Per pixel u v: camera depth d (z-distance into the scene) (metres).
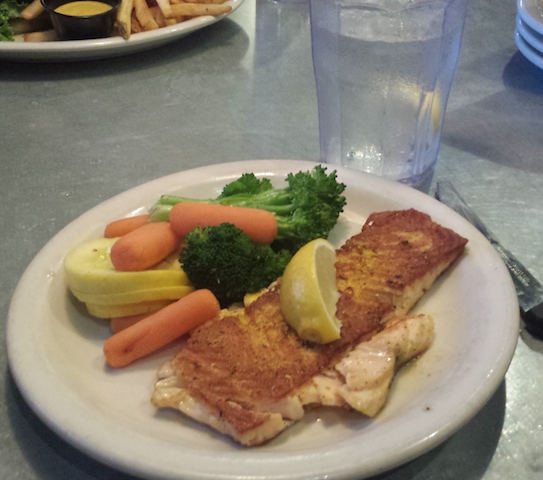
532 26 0.43
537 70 0.48
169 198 0.30
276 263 0.28
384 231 0.28
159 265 0.27
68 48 0.49
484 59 0.49
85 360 0.25
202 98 0.47
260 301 0.25
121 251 0.25
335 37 0.34
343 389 0.22
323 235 0.29
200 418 0.21
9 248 0.32
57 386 0.21
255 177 0.32
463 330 0.24
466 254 0.27
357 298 0.25
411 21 0.32
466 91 0.45
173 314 0.25
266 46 0.55
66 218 0.34
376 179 0.32
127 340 0.24
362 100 0.35
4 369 0.25
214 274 0.26
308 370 0.22
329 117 0.37
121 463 0.18
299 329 0.23
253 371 0.22
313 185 0.30
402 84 0.34
